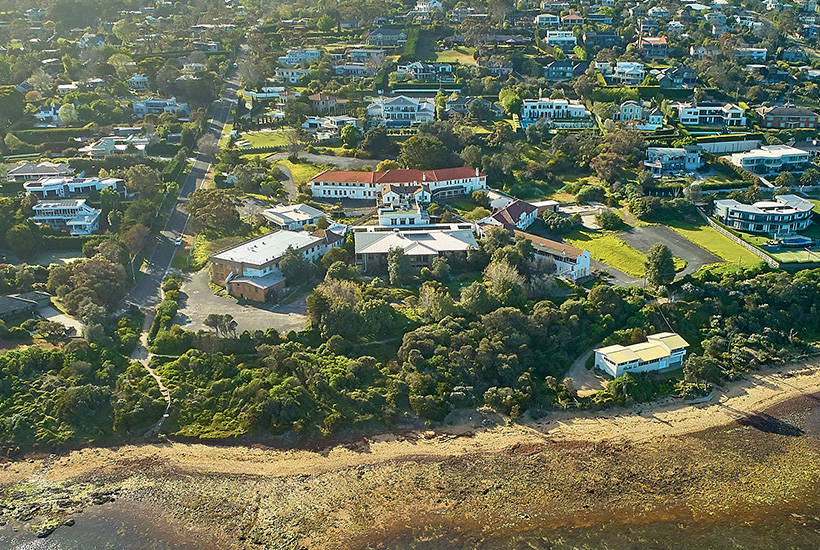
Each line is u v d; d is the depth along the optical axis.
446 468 133.38
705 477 131.75
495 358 155.88
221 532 119.38
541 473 132.12
